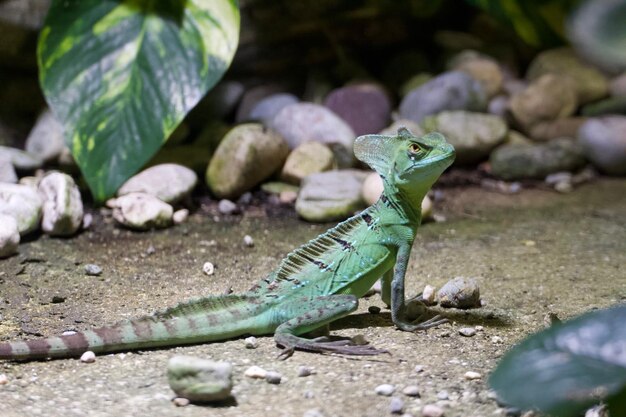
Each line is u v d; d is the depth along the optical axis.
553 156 9.05
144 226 6.94
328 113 8.83
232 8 7.24
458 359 4.46
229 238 6.93
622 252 6.64
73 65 7.08
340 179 7.65
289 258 4.88
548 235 7.14
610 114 10.21
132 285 5.75
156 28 7.23
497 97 10.48
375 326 5.01
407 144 4.78
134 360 4.38
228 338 4.71
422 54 10.89
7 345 4.21
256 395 3.96
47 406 3.81
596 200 8.38
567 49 10.89
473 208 8.05
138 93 7.02
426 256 6.52
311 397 3.93
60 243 6.57
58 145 7.98
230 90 9.71
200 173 8.25
